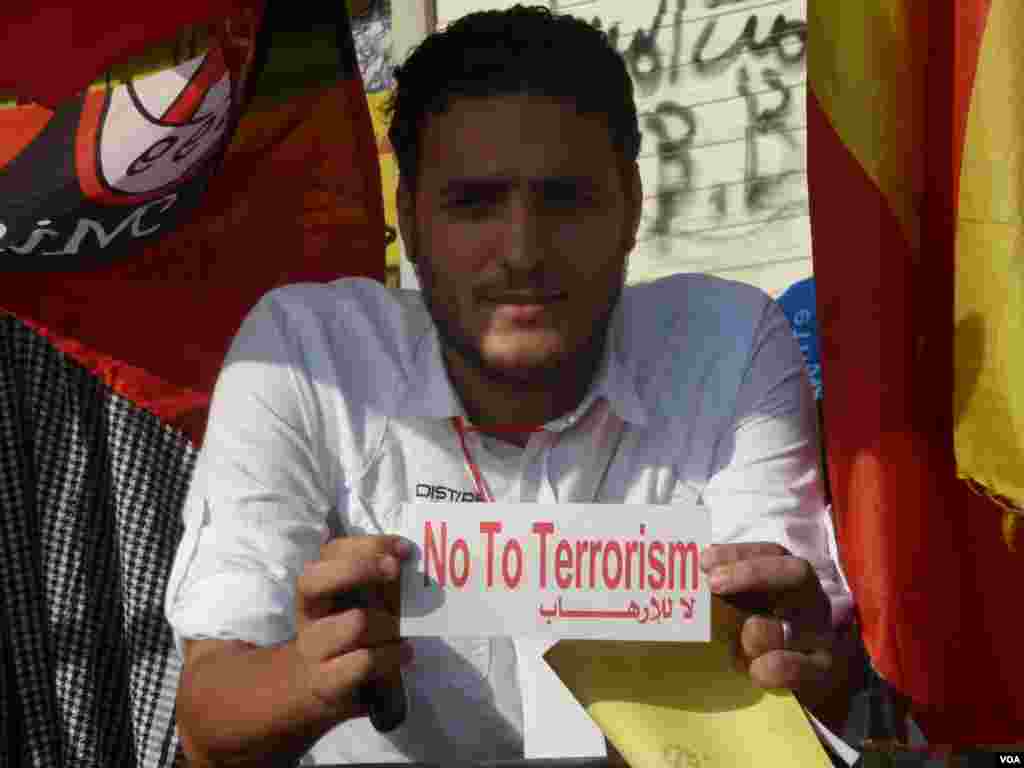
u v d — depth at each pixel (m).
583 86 1.47
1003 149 1.51
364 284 1.78
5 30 1.93
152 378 1.96
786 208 4.12
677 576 1.24
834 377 1.57
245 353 1.67
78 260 1.94
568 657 1.28
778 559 1.25
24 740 1.84
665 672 1.28
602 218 1.48
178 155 1.97
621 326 1.74
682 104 4.23
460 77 1.48
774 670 1.24
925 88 1.61
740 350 1.72
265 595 1.44
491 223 1.45
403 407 1.64
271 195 2.10
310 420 1.62
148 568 1.91
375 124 4.02
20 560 1.87
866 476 1.54
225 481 1.55
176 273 2.03
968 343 1.51
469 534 1.24
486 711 1.57
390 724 1.29
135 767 1.86
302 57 2.13
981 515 1.57
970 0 1.56
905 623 1.51
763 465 1.65
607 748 1.47
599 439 1.66
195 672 1.39
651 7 4.25
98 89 1.95
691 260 4.21
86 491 1.92
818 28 1.62
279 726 1.26
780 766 1.19
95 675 1.87
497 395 1.59
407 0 4.05
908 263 1.58
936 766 1.52
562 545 1.24
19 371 1.92
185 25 1.97
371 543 1.24
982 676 1.55
